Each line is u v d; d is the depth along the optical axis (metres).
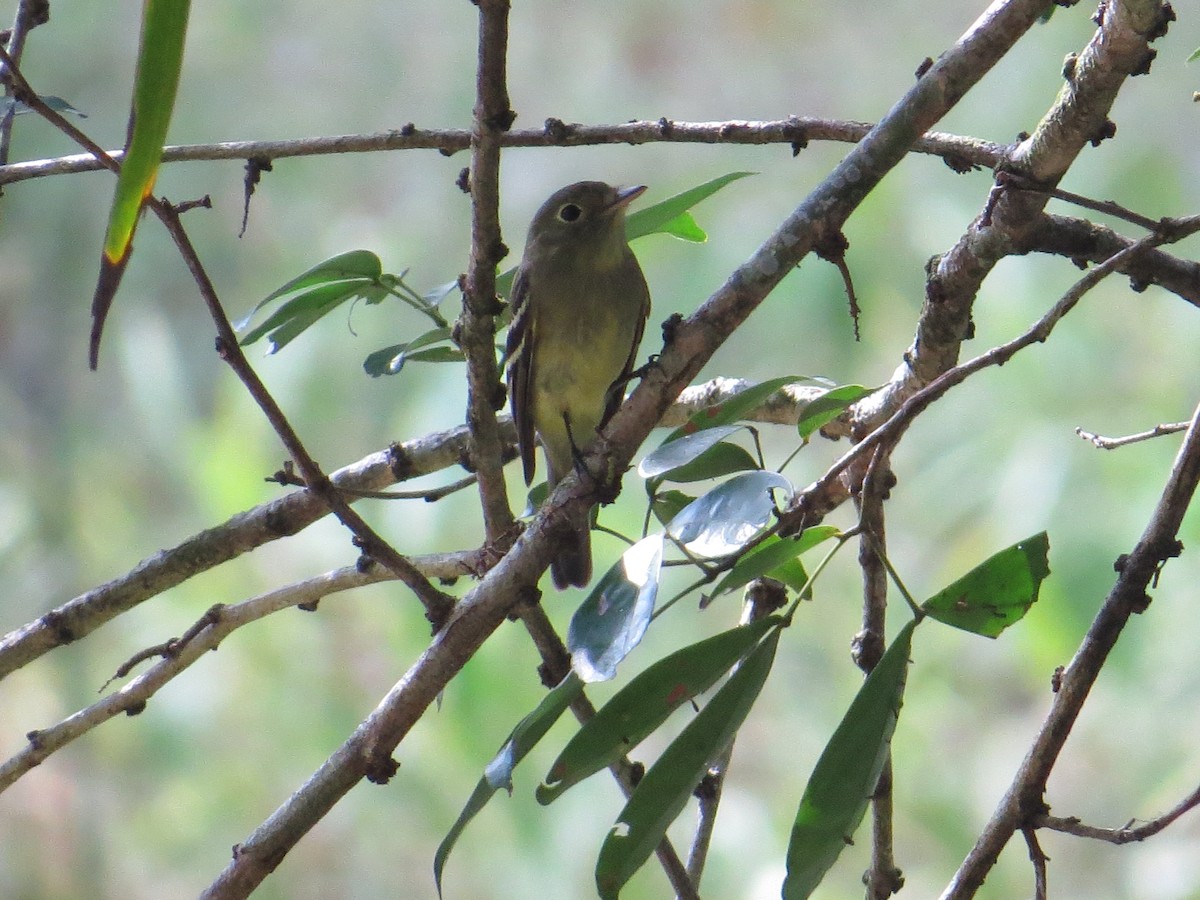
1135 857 11.83
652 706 3.81
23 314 14.35
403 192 15.07
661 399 4.25
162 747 11.42
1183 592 10.82
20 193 14.42
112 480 13.91
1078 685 3.90
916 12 15.41
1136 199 12.14
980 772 12.09
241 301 14.62
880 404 5.46
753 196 12.86
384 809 11.31
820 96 15.49
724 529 3.75
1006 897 11.66
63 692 12.67
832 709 12.09
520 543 4.14
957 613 3.86
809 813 3.78
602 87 15.66
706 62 15.70
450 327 5.19
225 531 5.82
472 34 15.37
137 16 14.73
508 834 11.16
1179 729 11.55
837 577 12.27
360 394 12.25
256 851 4.00
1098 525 9.67
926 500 11.08
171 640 5.26
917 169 11.77
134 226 2.94
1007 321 10.77
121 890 12.10
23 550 13.30
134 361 12.23
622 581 3.85
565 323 6.89
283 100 15.24
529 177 15.16
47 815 12.27
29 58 14.36
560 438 7.11
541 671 5.05
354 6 15.38
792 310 11.59
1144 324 10.97
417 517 10.53
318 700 11.32
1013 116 12.33
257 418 11.44
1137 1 4.00
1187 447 3.99
